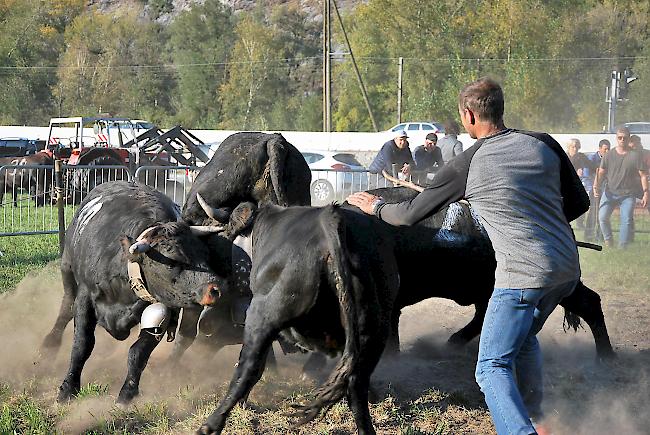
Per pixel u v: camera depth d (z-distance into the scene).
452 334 11.09
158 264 7.80
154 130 34.50
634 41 70.38
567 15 70.12
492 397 6.29
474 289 9.07
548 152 6.55
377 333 6.79
